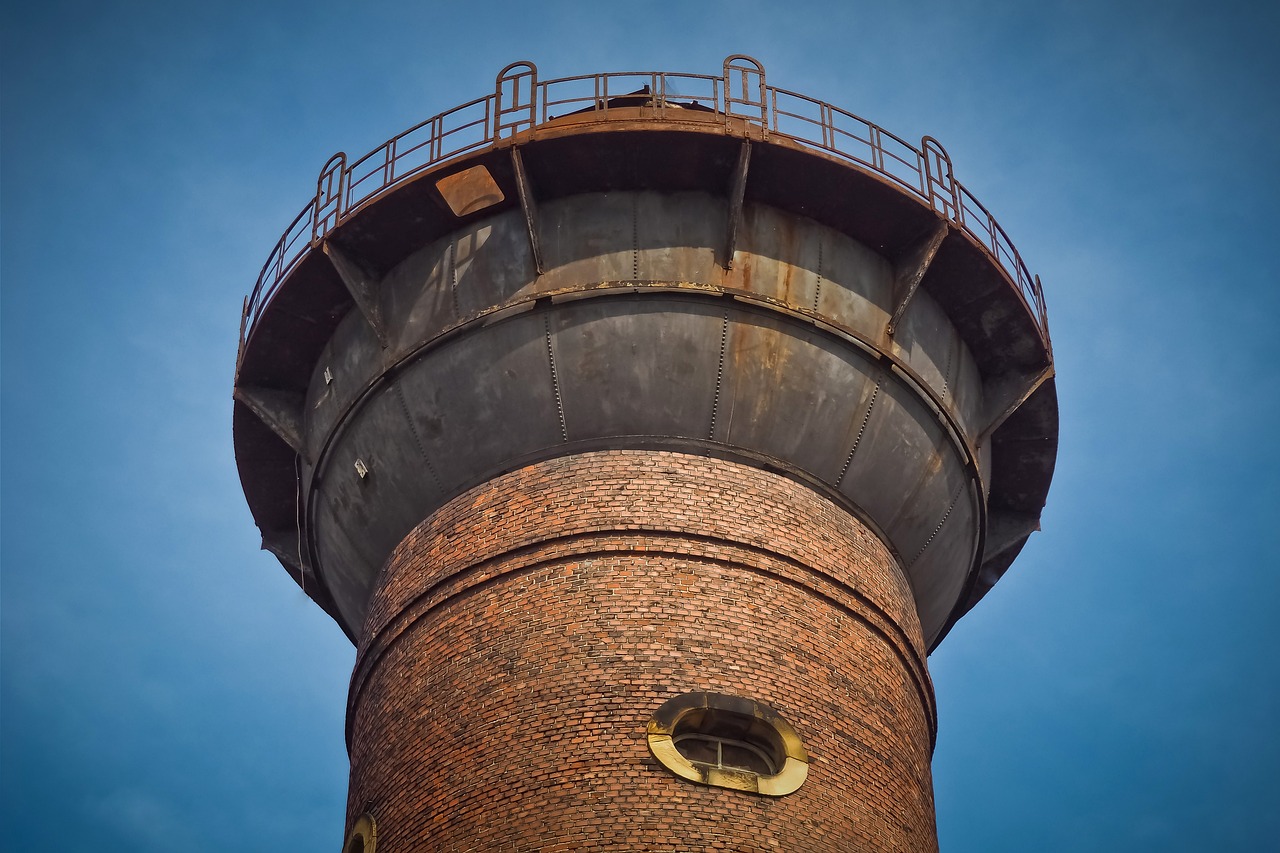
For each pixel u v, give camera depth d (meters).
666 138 18.28
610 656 16.56
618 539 17.48
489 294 18.58
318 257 19.47
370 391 19.17
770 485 18.27
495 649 17.03
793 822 15.71
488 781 16.02
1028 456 22.00
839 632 17.66
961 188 20.34
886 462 18.98
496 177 18.72
